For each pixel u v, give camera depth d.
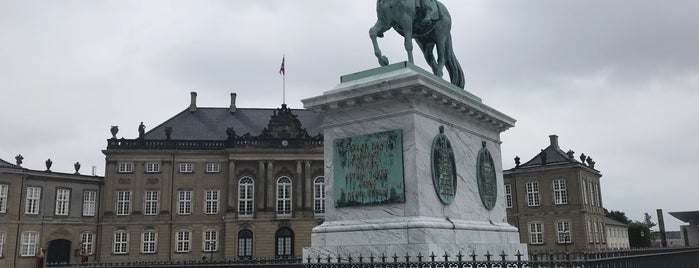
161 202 61.31
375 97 9.94
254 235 60.81
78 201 59.75
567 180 62.34
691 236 40.28
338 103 10.34
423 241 8.93
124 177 61.16
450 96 10.29
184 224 61.47
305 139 63.59
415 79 9.44
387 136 9.82
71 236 58.53
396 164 9.62
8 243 53.69
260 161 62.53
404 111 9.72
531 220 63.84
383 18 11.16
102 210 60.69
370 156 9.98
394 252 9.01
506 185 66.25
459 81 12.59
